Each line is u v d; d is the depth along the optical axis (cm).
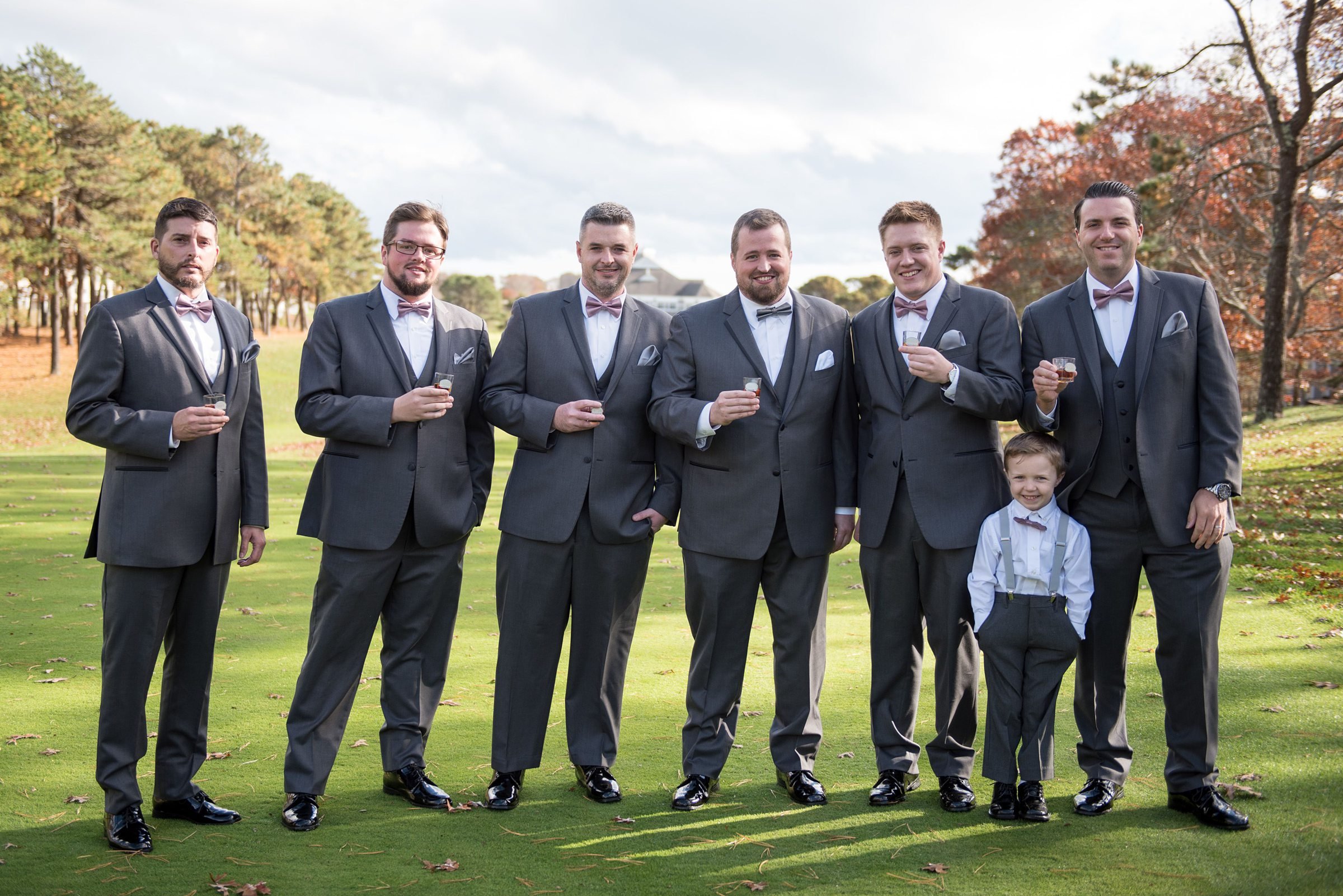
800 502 382
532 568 385
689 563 389
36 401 3444
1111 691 365
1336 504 987
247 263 5116
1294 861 305
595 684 390
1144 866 306
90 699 485
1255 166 1969
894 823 349
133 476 347
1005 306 383
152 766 413
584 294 407
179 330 360
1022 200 3859
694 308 405
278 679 528
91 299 4888
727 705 384
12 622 646
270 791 381
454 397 393
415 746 385
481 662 573
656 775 401
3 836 335
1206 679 348
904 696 382
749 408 352
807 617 385
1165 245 1962
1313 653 529
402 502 376
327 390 381
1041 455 349
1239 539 837
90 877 304
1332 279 2438
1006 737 351
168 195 4016
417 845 333
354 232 7469
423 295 400
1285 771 374
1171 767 353
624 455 392
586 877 306
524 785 394
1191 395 359
